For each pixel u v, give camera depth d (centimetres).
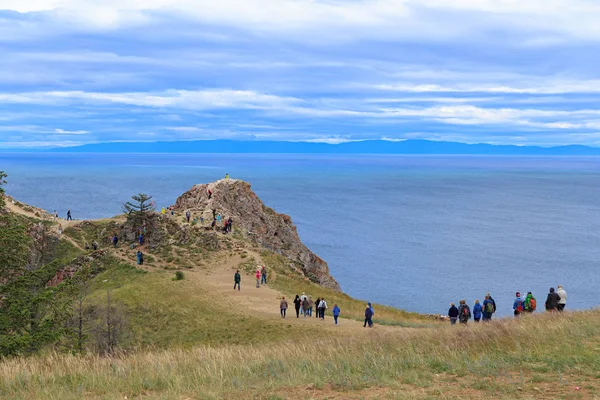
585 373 1460
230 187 9144
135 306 4928
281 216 9606
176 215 8244
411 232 18800
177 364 1817
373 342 2125
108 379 1644
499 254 14825
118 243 7456
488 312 3466
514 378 1461
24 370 1731
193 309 4831
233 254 6869
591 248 15762
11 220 2941
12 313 2531
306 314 4700
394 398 1307
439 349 1866
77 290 2938
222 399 1407
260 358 1934
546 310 3066
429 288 11038
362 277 12031
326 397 1370
